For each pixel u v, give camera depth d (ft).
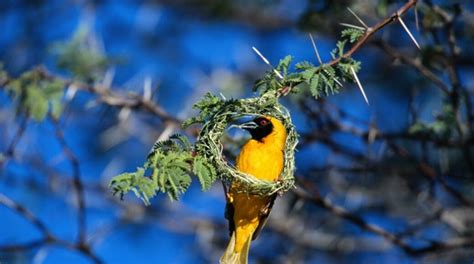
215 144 26.43
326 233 52.85
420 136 36.94
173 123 37.58
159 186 22.09
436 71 43.45
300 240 51.31
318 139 39.06
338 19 42.09
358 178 49.65
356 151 40.57
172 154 22.65
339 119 40.34
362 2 40.68
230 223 30.04
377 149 48.57
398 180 49.14
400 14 25.21
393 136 38.04
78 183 38.45
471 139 36.83
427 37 37.76
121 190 21.79
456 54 36.83
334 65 24.56
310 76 24.20
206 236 51.78
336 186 49.98
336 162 50.06
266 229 52.49
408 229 42.86
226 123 26.55
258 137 29.12
